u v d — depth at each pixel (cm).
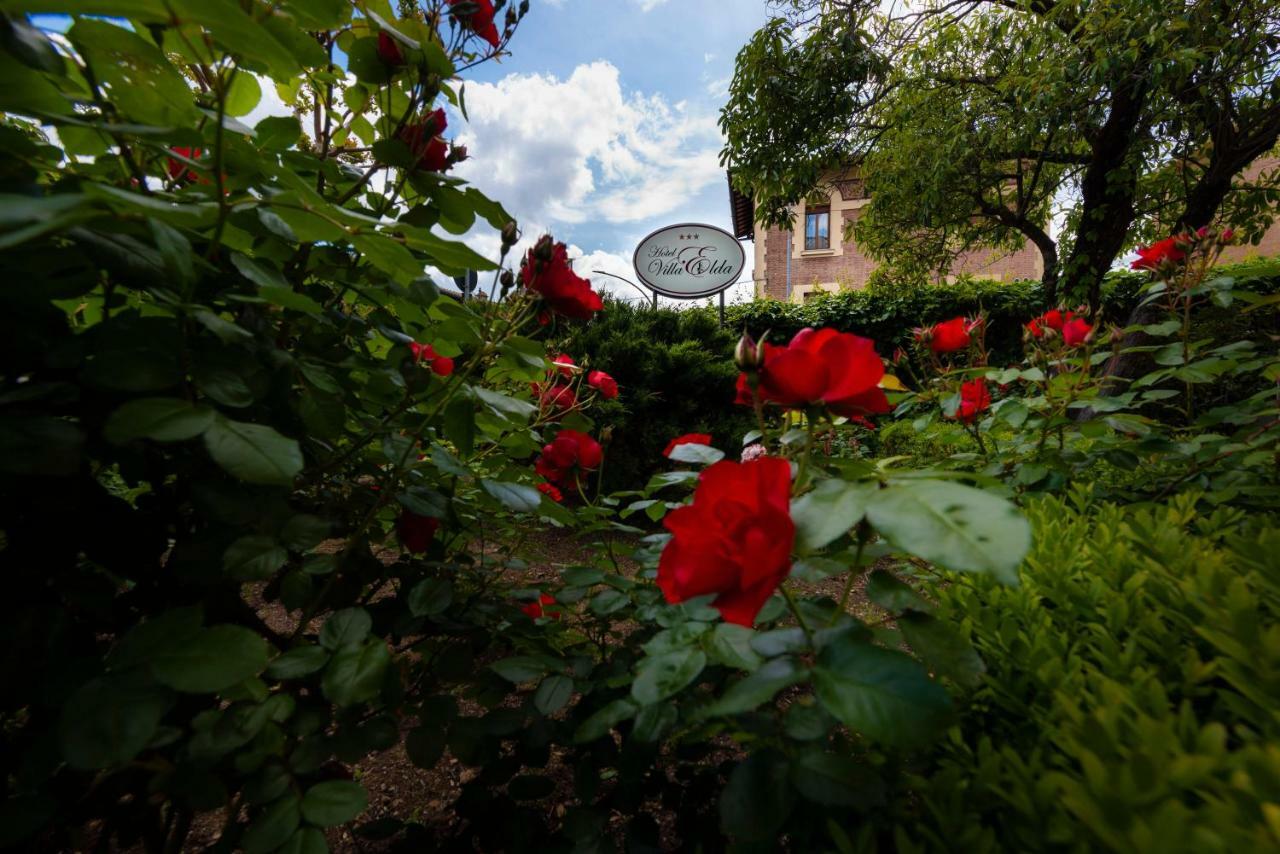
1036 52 537
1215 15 428
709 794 100
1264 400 132
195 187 89
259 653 60
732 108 720
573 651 126
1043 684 63
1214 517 92
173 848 92
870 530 64
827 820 59
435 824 148
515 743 120
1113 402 130
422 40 109
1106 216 570
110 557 81
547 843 100
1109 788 41
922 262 817
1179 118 489
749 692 53
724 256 685
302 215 75
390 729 83
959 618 88
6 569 71
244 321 92
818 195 802
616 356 412
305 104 134
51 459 59
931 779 62
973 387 160
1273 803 38
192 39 66
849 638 56
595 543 134
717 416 461
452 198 111
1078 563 85
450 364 157
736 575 53
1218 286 144
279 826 65
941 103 674
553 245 111
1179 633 66
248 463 60
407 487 108
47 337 70
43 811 64
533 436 137
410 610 100
